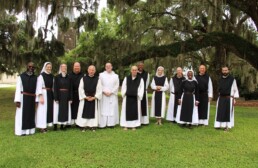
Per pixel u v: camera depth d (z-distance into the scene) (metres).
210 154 6.99
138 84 9.54
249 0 13.45
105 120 9.60
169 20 17.88
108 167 6.10
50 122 8.96
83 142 7.72
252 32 18.08
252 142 8.11
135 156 6.75
